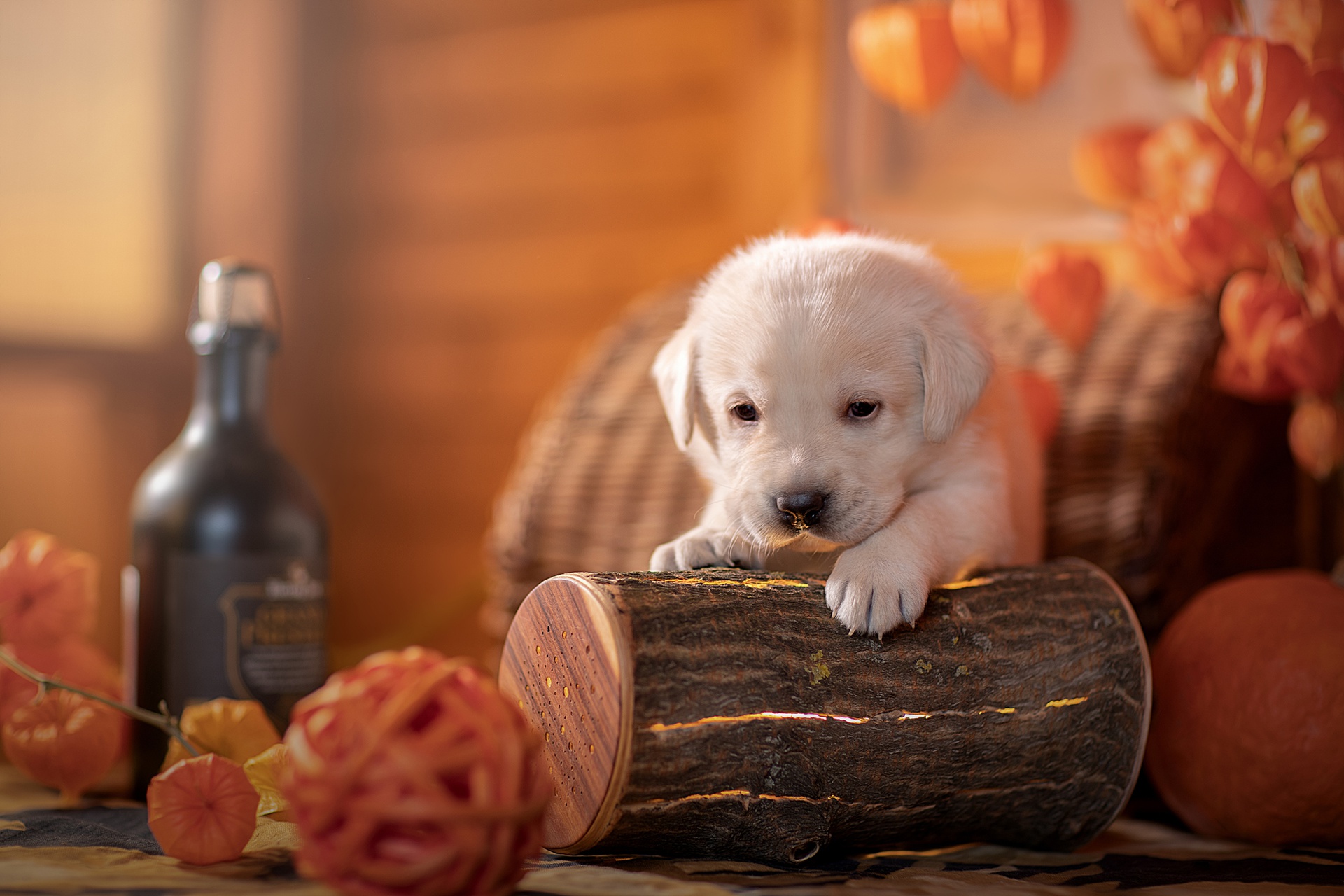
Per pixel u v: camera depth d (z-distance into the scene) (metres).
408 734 1.09
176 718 1.91
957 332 1.83
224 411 2.03
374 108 3.83
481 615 3.81
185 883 1.29
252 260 3.66
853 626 1.48
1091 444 2.35
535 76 3.92
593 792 1.36
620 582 1.42
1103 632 1.62
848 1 3.48
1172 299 2.59
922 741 1.48
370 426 3.83
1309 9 2.00
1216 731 1.77
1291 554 2.75
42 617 2.07
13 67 3.38
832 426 1.78
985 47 2.52
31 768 1.83
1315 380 2.15
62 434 3.37
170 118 3.55
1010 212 3.32
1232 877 1.48
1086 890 1.36
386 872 1.07
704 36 3.81
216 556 1.93
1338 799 1.71
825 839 1.43
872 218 3.44
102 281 3.45
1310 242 2.27
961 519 1.77
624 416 2.85
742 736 1.38
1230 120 1.94
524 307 3.92
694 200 3.83
